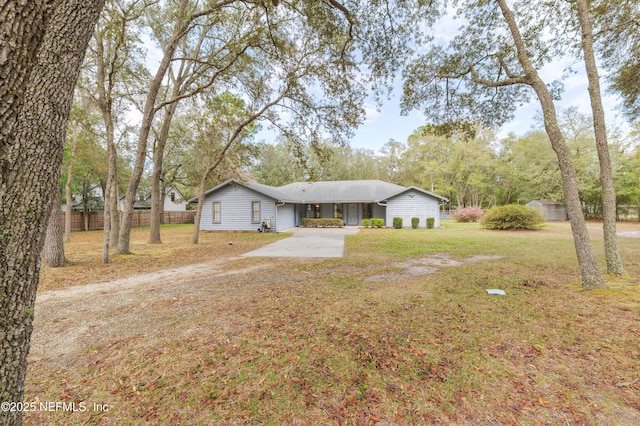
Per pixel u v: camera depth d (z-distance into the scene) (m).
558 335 2.90
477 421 1.76
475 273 5.82
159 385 2.18
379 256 8.09
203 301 4.24
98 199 27.70
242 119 10.66
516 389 2.07
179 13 7.93
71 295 4.59
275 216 17.03
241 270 6.42
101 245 11.11
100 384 2.20
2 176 1.14
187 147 18.12
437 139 29.38
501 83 5.51
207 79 9.46
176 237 14.33
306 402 1.97
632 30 5.57
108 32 7.05
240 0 6.38
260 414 1.85
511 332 3.00
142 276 5.91
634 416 1.76
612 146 21.38
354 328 3.17
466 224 22.88
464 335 2.95
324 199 21.12
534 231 15.93
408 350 2.66
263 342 2.87
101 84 7.71
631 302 3.81
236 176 13.85
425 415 1.82
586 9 4.79
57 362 2.54
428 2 5.36
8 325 1.20
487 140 29.17
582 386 2.08
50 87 1.27
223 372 2.34
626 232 14.30
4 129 1.13
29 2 1.17
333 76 7.95
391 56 6.15
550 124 4.79
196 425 1.76
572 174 4.66
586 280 4.48
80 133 12.02
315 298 4.29
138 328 3.28
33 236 1.26
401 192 19.55
